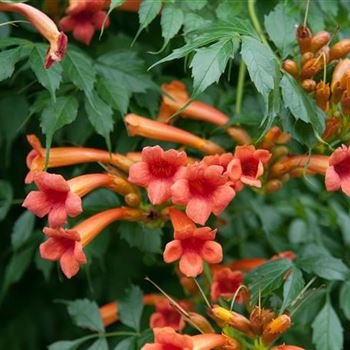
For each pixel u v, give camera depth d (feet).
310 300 23.09
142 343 21.43
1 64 19.52
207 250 18.80
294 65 19.99
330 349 21.17
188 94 24.13
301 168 21.17
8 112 23.40
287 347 19.19
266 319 18.76
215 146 21.50
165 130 21.24
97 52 23.82
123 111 20.77
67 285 30.27
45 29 18.12
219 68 17.78
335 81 19.86
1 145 24.41
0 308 30.89
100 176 20.43
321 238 29.09
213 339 18.93
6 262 29.19
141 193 21.59
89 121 22.48
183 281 23.73
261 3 23.94
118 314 22.80
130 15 25.09
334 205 30.35
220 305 21.08
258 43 18.39
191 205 18.21
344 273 21.15
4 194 24.73
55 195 18.88
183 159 18.70
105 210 22.07
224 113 24.59
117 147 22.82
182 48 18.12
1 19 22.02
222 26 19.07
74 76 19.97
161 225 21.42
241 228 29.12
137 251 27.45
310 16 22.54
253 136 22.15
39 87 23.88
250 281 20.67
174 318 23.50
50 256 18.94
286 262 20.83
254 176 19.31
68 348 22.09
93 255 23.66
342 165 19.20
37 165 20.22
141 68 22.09
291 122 19.26
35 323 30.94
